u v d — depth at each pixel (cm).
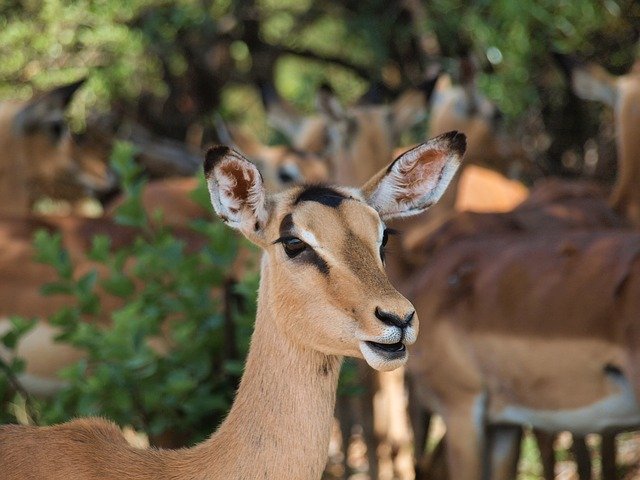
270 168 1619
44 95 1580
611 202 1307
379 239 675
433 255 1152
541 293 1020
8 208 1550
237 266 1180
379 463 1268
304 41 2214
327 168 1591
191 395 982
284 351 675
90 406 965
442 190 737
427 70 1870
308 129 1764
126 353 959
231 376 1012
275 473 670
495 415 1066
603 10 1786
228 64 2108
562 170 1984
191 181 1500
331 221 668
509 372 1040
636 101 1291
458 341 1065
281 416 672
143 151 1941
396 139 1516
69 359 1146
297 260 666
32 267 1167
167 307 1026
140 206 1065
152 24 1884
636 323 959
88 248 1184
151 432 980
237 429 676
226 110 2131
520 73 1789
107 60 1884
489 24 1780
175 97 2152
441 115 1670
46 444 680
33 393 1157
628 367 962
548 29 1788
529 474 1277
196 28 1983
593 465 1291
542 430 1074
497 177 1662
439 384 1083
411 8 1927
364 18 2030
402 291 1140
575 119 1978
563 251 1027
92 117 1917
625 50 1884
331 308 655
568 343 997
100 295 1143
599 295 986
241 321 995
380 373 1267
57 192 1627
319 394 676
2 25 1845
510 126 1867
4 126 1552
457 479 1076
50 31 1814
